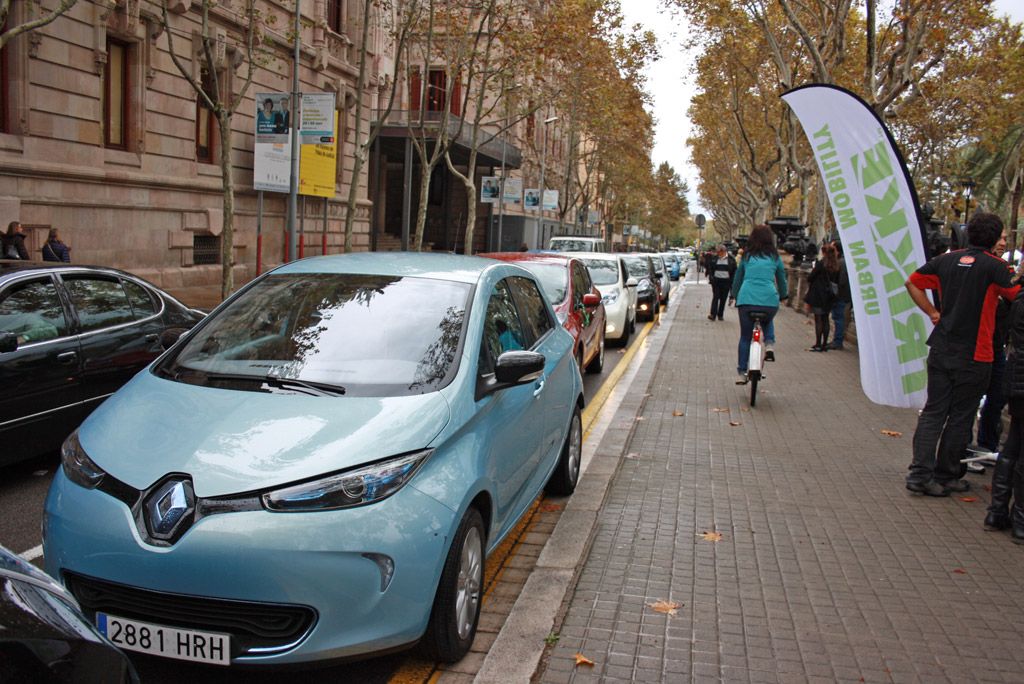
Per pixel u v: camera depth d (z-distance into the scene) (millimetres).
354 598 3178
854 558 5016
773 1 22109
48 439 6336
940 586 4637
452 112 42281
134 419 3633
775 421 8852
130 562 3137
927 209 17031
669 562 4867
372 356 4082
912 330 7504
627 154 54062
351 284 4645
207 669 3637
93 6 18500
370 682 3584
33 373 6129
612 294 15539
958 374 6125
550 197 46031
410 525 3293
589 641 3885
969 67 28938
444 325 4305
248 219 25547
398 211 47031
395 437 3473
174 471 3258
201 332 4430
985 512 5945
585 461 7027
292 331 4289
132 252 20406
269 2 25266
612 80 35062
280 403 3689
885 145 7402
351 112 31906
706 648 3850
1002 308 6812
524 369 4121
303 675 3621
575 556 4855
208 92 23656
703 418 8938
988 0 16797
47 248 16031
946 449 6305
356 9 30781
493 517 4016
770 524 5574
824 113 7551
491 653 3721
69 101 18062
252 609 3146
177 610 3178
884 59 22609
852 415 9266
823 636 4004
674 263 48906
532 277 6062
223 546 3090
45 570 3410
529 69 25266
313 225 29703
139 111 20422
